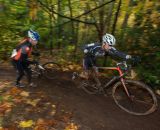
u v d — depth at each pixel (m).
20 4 8.94
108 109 6.14
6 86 6.86
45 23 9.23
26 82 7.10
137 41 7.79
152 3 7.15
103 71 7.48
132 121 5.79
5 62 8.55
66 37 9.15
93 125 5.59
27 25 9.07
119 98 6.55
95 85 6.64
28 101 6.18
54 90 6.81
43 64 7.85
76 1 8.29
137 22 7.79
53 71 7.72
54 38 9.12
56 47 9.38
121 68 6.10
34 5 7.32
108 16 7.68
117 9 7.36
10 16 9.22
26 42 6.31
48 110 5.93
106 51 6.05
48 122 5.54
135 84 6.05
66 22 8.19
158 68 7.23
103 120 5.76
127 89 6.49
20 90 6.64
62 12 8.84
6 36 9.36
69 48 9.02
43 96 6.44
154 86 7.07
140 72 7.30
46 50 9.35
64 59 8.74
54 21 8.91
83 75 6.87
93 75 6.55
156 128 5.61
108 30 7.98
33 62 6.73
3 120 5.54
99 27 8.28
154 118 5.90
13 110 5.85
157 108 6.20
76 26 9.06
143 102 6.25
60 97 6.48
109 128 5.54
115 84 6.29
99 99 6.50
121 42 7.99
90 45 6.22
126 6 7.36
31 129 5.36
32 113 5.80
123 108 6.16
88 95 6.66
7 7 9.05
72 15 8.86
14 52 6.38
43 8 8.12
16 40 9.27
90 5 8.23
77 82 7.27
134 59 6.03
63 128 5.43
